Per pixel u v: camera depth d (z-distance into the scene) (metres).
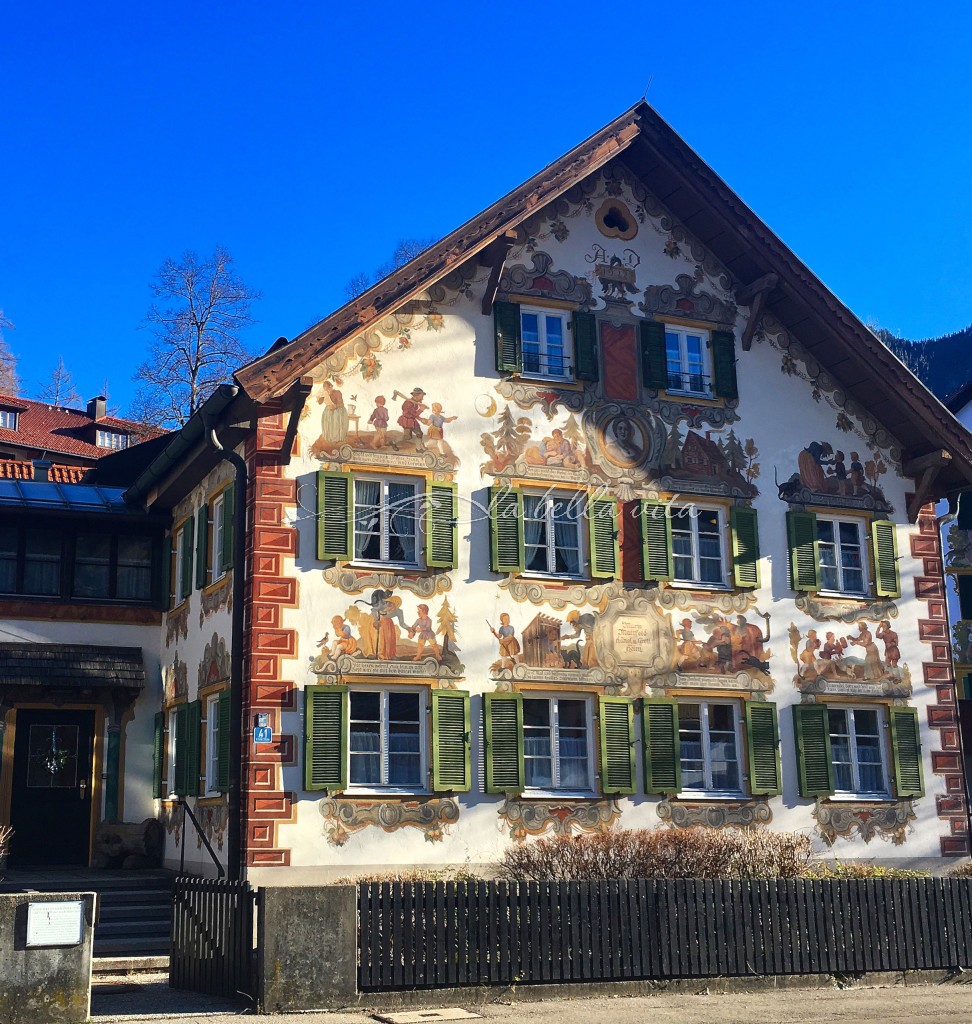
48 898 11.92
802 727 22.42
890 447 24.56
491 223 21.05
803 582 23.00
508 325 21.64
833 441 24.03
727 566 22.64
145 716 24.19
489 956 13.81
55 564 24.30
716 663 22.09
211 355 45.53
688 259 23.56
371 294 20.00
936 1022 13.05
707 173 22.94
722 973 14.98
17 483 25.81
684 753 21.77
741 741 22.12
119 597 24.67
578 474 21.70
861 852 22.50
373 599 19.81
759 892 15.38
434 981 13.50
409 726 19.81
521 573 20.86
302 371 19.27
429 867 19.30
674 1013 13.28
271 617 19.14
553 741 20.70
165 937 17.84
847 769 22.95
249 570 19.31
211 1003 13.29
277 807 18.61
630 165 23.38
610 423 22.17
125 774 23.77
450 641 20.17
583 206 22.92
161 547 25.14
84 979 11.99
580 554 21.59
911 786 23.06
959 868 22.84
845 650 23.22
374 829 19.09
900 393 23.67
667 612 21.91
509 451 21.25
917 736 23.36
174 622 23.75
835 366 24.25
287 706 18.97
